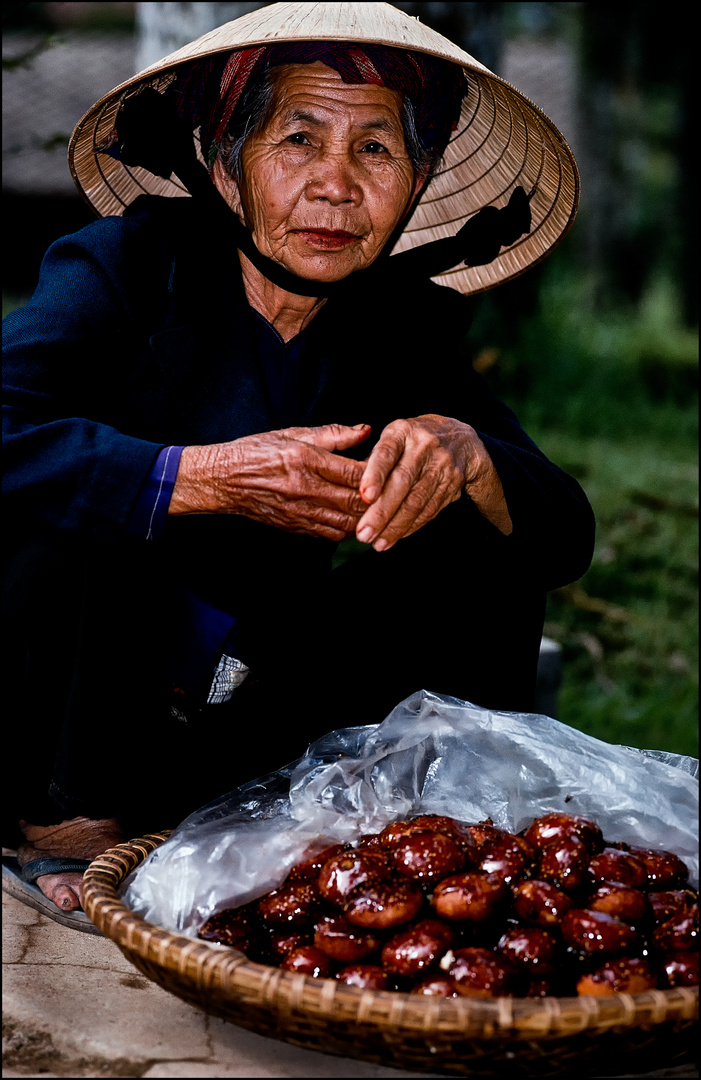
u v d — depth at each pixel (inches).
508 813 63.7
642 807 62.6
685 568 185.2
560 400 278.5
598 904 54.1
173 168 72.6
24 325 68.8
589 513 78.3
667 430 276.2
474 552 75.8
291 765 68.9
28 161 440.8
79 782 66.9
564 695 144.7
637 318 475.8
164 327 71.3
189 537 73.3
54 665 66.1
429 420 68.4
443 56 67.2
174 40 153.6
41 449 63.3
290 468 62.2
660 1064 52.2
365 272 76.0
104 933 54.9
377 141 70.2
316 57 68.4
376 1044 48.9
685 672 154.3
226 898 57.5
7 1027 57.3
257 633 74.2
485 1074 50.1
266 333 75.0
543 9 656.4
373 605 77.2
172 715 73.9
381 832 59.9
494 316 277.3
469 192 83.7
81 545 64.2
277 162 69.2
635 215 579.2
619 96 555.2
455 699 68.0
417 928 53.1
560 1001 47.6
